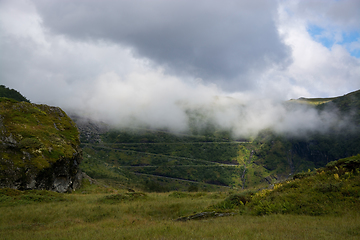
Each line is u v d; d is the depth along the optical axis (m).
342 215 13.87
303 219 13.66
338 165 20.20
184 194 34.97
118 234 12.67
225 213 17.84
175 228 13.26
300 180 20.48
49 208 22.59
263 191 20.61
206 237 10.94
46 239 12.27
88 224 17.77
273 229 11.70
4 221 18.14
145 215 21.42
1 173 33.66
